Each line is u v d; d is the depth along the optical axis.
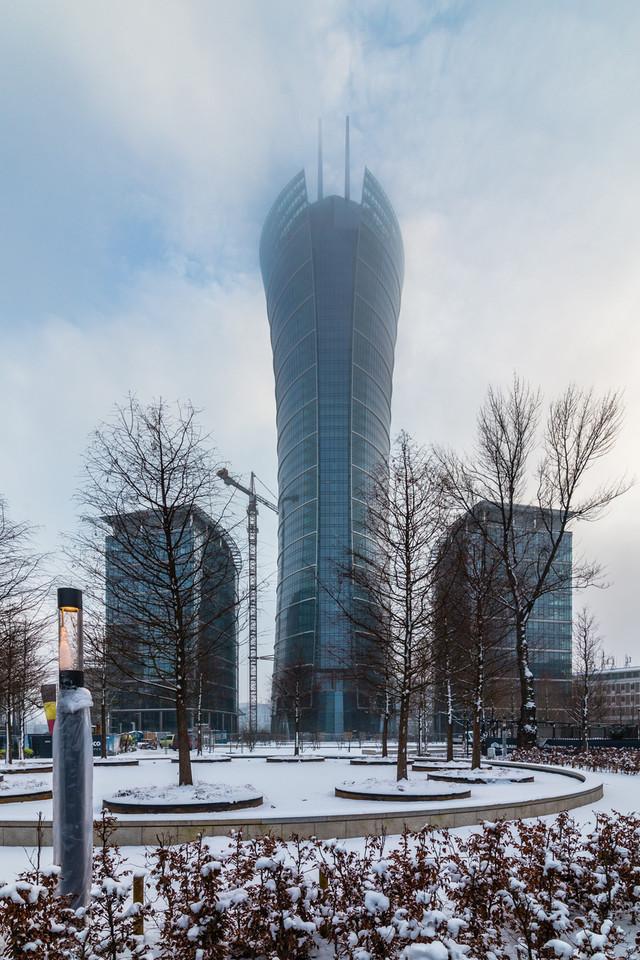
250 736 66.19
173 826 12.34
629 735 51.62
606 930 6.24
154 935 7.39
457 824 13.89
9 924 5.91
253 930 6.75
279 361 161.12
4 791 19.22
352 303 147.12
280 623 142.75
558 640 108.62
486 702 39.06
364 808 13.91
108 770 30.78
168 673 20.22
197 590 20.39
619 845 8.86
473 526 30.33
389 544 23.23
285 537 145.00
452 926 5.85
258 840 8.84
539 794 16.44
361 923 6.60
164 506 19.05
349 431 139.12
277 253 164.50
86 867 7.17
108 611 20.97
